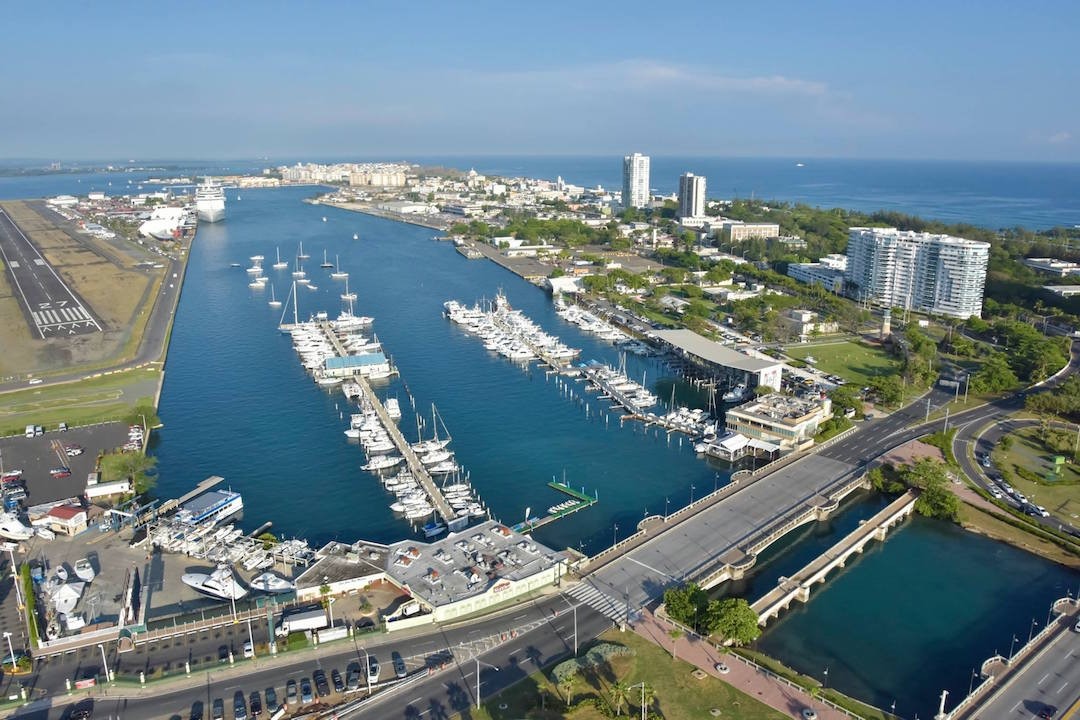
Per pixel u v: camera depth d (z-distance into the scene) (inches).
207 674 6338.6
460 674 6304.1
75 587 7549.2
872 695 6378.0
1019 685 6245.1
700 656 6530.5
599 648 6437.0
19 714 5876.0
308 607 7273.6
